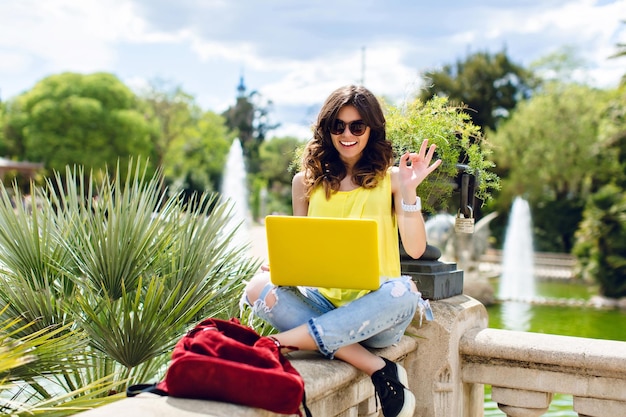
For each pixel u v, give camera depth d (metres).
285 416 2.07
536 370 2.99
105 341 2.97
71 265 3.34
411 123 3.21
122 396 2.55
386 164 2.72
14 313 2.99
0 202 3.26
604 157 27.16
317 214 2.72
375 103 2.69
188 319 3.02
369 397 2.65
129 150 41.88
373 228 2.30
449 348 3.04
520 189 30.39
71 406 2.46
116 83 43.16
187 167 51.66
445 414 3.07
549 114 30.19
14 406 2.38
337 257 2.36
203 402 1.88
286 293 2.56
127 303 2.94
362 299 2.43
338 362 2.44
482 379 3.12
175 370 1.89
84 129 40.91
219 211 3.40
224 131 55.34
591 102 30.14
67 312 3.02
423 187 3.18
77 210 3.43
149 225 3.39
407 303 2.46
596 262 19.05
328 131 2.73
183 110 51.38
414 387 3.10
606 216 19.67
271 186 59.03
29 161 41.56
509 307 14.89
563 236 29.59
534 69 36.59
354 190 2.71
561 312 14.57
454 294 3.38
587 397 2.89
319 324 2.39
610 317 14.12
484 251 18.98
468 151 3.23
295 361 2.40
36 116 40.81
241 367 1.88
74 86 42.12
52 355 2.72
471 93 36.44
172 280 3.22
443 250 18.56
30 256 3.20
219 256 3.34
